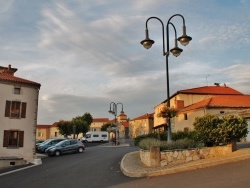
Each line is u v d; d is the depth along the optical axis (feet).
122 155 87.61
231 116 54.03
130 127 332.39
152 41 56.34
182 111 148.77
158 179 41.11
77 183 46.14
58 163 81.56
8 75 110.01
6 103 98.48
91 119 342.64
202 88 177.58
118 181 44.42
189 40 53.83
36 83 105.70
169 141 55.93
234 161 46.09
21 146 99.50
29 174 63.57
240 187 30.71
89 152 111.86
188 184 35.12
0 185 50.47
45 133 382.63
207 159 50.06
